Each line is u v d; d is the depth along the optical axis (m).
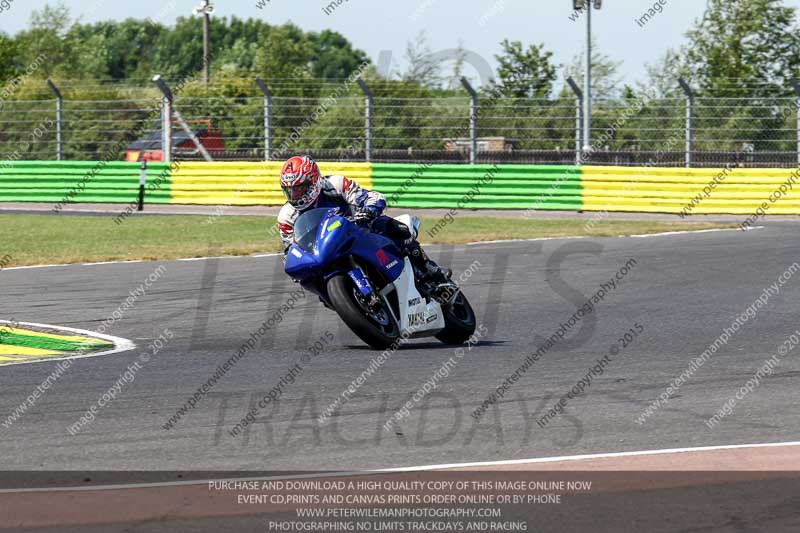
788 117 55.88
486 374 16.86
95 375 17.19
